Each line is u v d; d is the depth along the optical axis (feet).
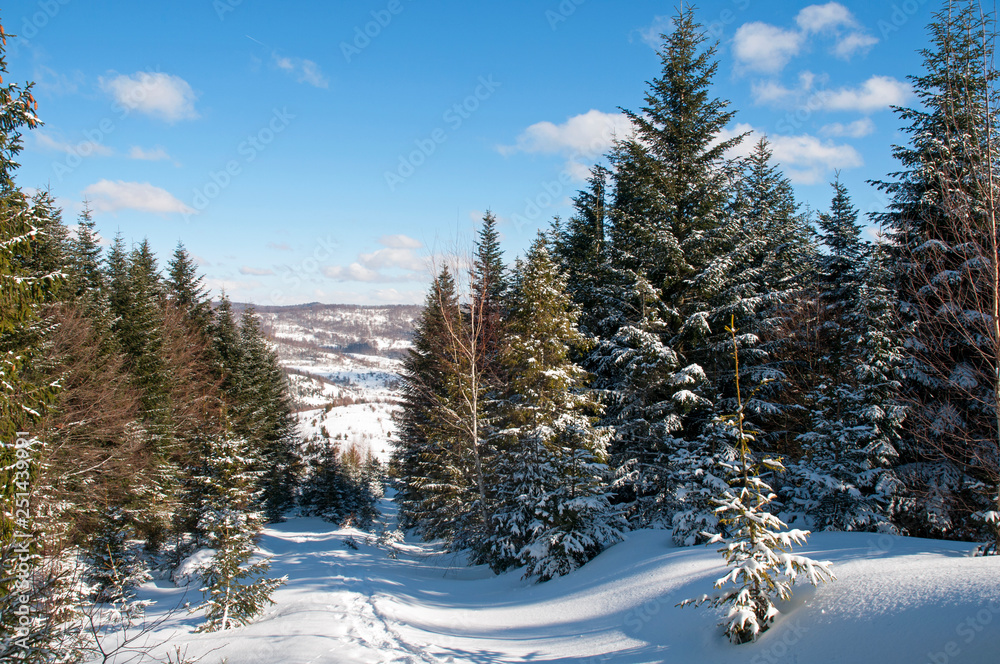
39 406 27.09
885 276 47.24
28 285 25.81
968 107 35.99
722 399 59.11
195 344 105.09
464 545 70.03
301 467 162.30
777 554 22.43
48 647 21.43
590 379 61.26
